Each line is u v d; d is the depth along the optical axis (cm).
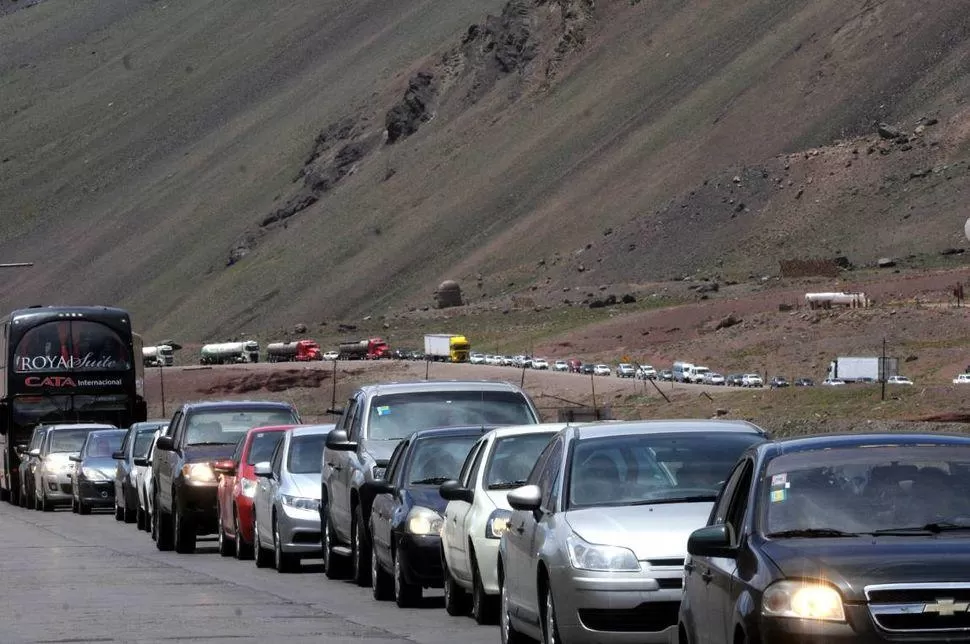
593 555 3734
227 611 5456
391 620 5178
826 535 2808
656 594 3684
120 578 6831
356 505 6334
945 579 2572
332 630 4878
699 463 4119
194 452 8681
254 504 7556
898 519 2847
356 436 6444
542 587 4000
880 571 2595
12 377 14262
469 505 5091
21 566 7512
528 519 4209
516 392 6594
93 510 13588
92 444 13125
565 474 4109
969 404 14012
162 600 5844
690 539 2948
